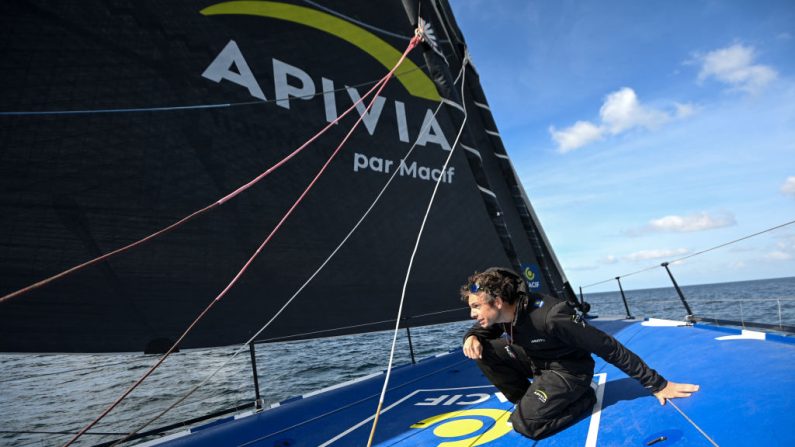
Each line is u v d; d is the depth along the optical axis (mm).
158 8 3184
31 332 2424
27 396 14320
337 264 3809
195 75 3285
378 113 4430
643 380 1830
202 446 2348
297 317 3492
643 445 1519
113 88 2885
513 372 2162
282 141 3689
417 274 4312
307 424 2582
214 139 3293
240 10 3660
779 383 1706
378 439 2166
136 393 13531
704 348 2686
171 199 3021
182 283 2979
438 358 4238
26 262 2447
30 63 2613
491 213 4668
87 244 2650
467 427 2139
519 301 1811
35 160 2553
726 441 1361
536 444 1771
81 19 2816
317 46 4113
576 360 1854
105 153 2789
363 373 14648
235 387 13125
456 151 4961
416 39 4227
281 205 3570
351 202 4020
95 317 2625
